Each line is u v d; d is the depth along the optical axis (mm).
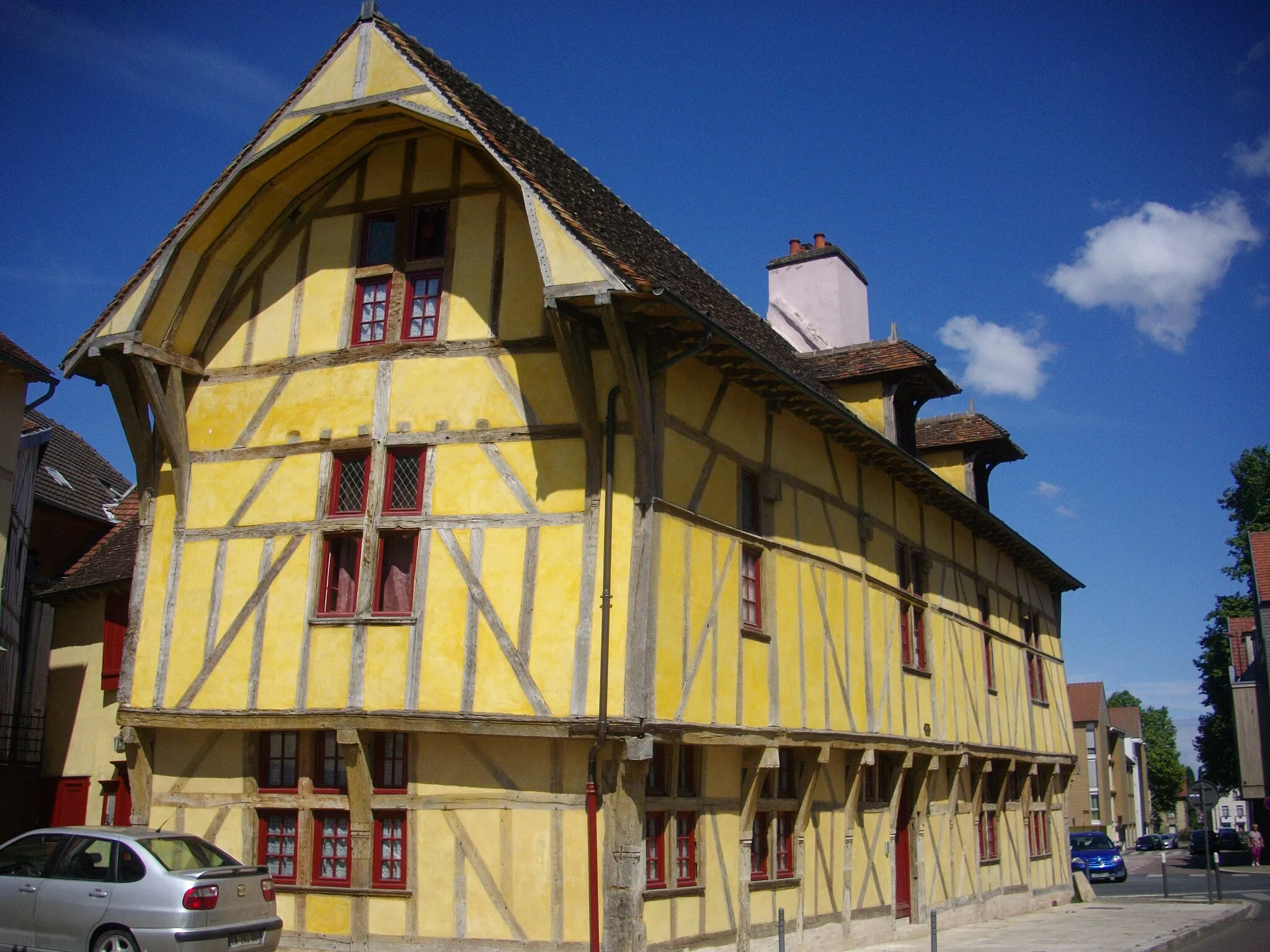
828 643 14836
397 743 12109
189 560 13156
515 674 11492
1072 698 68438
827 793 15039
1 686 16266
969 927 19156
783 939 11367
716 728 12047
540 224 11383
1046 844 24922
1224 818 101250
